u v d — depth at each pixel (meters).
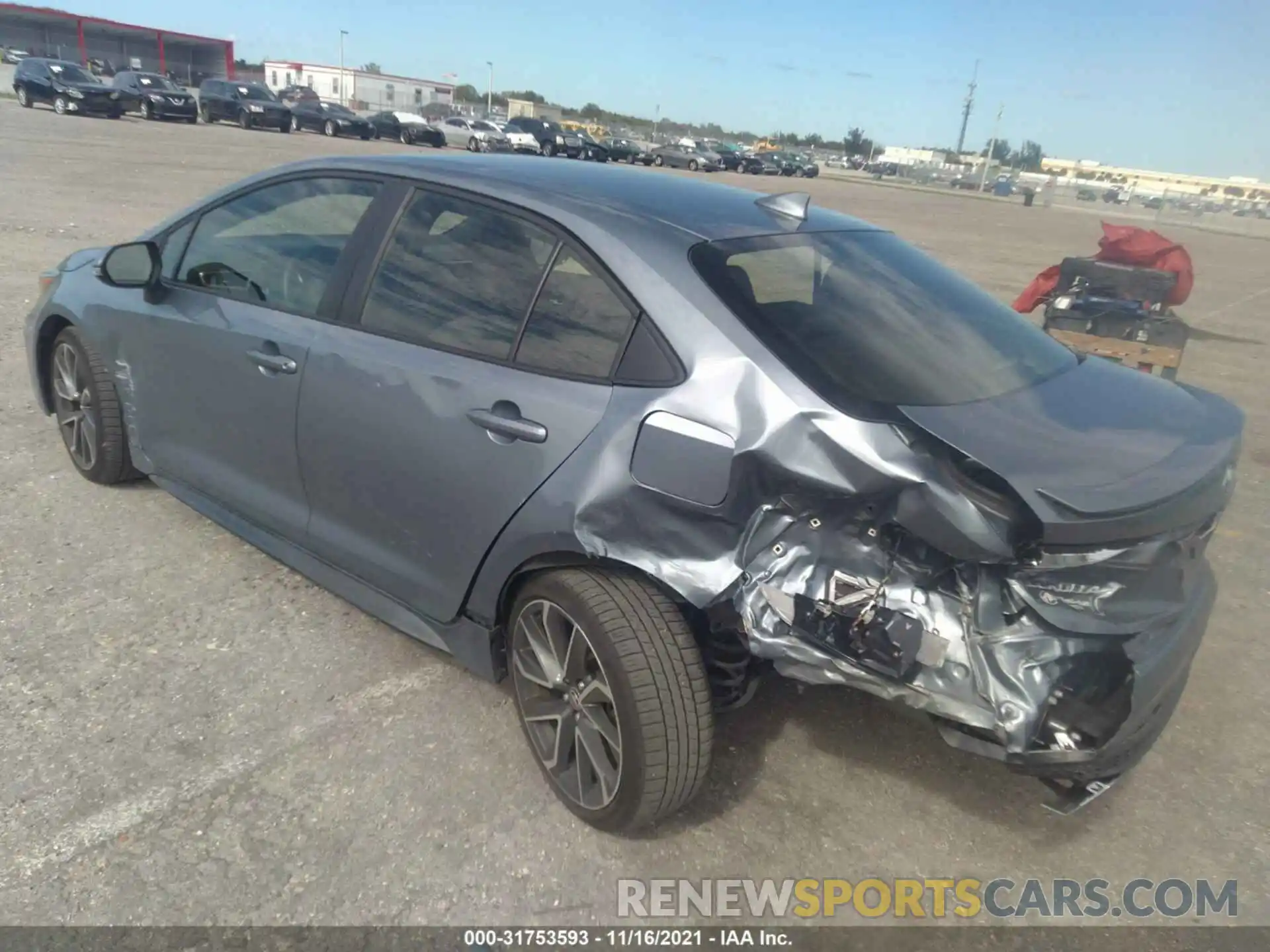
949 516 2.20
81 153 20.50
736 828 2.83
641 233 2.78
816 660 2.39
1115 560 2.30
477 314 2.96
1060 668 2.38
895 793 3.03
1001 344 2.97
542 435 2.67
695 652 2.56
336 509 3.36
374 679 3.35
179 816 2.67
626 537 2.53
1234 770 3.29
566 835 2.73
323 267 3.41
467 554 2.90
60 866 2.47
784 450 2.34
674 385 2.51
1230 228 46.34
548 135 42.75
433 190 3.21
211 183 17.02
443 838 2.68
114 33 72.50
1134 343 8.66
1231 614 4.46
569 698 2.73
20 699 3.09
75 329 4.42
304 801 2.76
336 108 41.25
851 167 84.44
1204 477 2.42
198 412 3.84
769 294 2.68
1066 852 2.85
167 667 3.32
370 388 3.11
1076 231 31.83
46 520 4.29
